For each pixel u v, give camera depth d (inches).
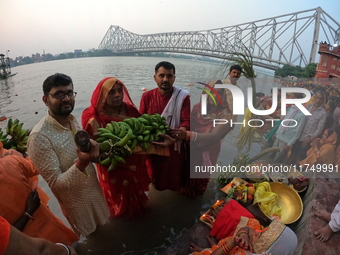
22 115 284.7
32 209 66.1
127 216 98.4
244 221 79.6
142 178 98.9
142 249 85.4
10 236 34.8
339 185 86.0
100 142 82.4
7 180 61.8
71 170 69.9
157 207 105.0
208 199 108.0
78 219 80.5
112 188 94.9
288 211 90.6
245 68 80.8
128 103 99.8
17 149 100.0
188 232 86.5
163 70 98.2
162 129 91.1
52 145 73.2
